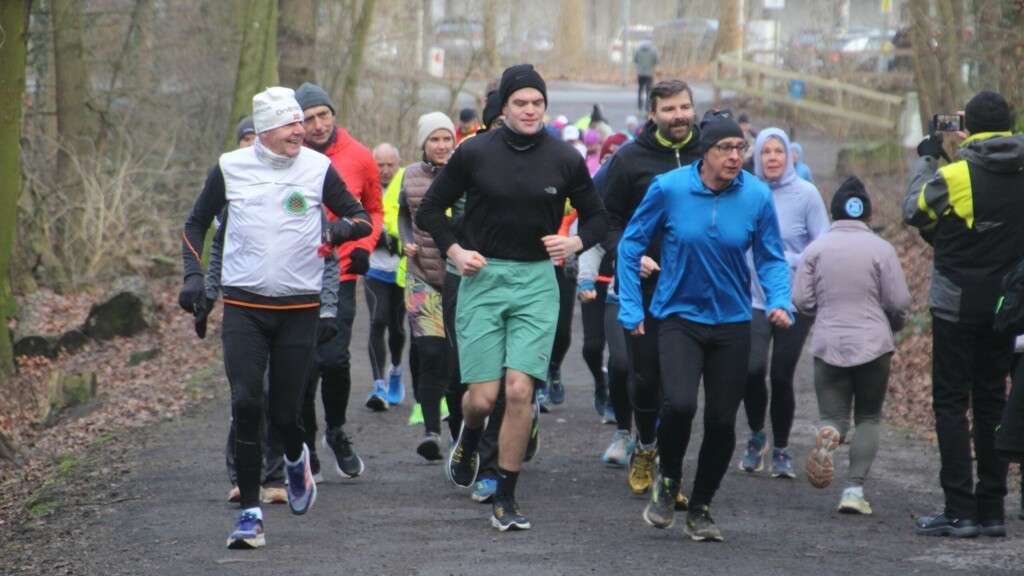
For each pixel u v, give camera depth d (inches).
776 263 534.9
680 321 525.3
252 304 517.3
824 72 2669.8
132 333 1283.2
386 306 880.3
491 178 534.3
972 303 541.3
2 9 1020.5
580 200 547.2
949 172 541.6
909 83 2480.3
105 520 596.7
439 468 703.1
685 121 603.2
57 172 1555.1
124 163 1589.6
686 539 540.4
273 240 513.3
